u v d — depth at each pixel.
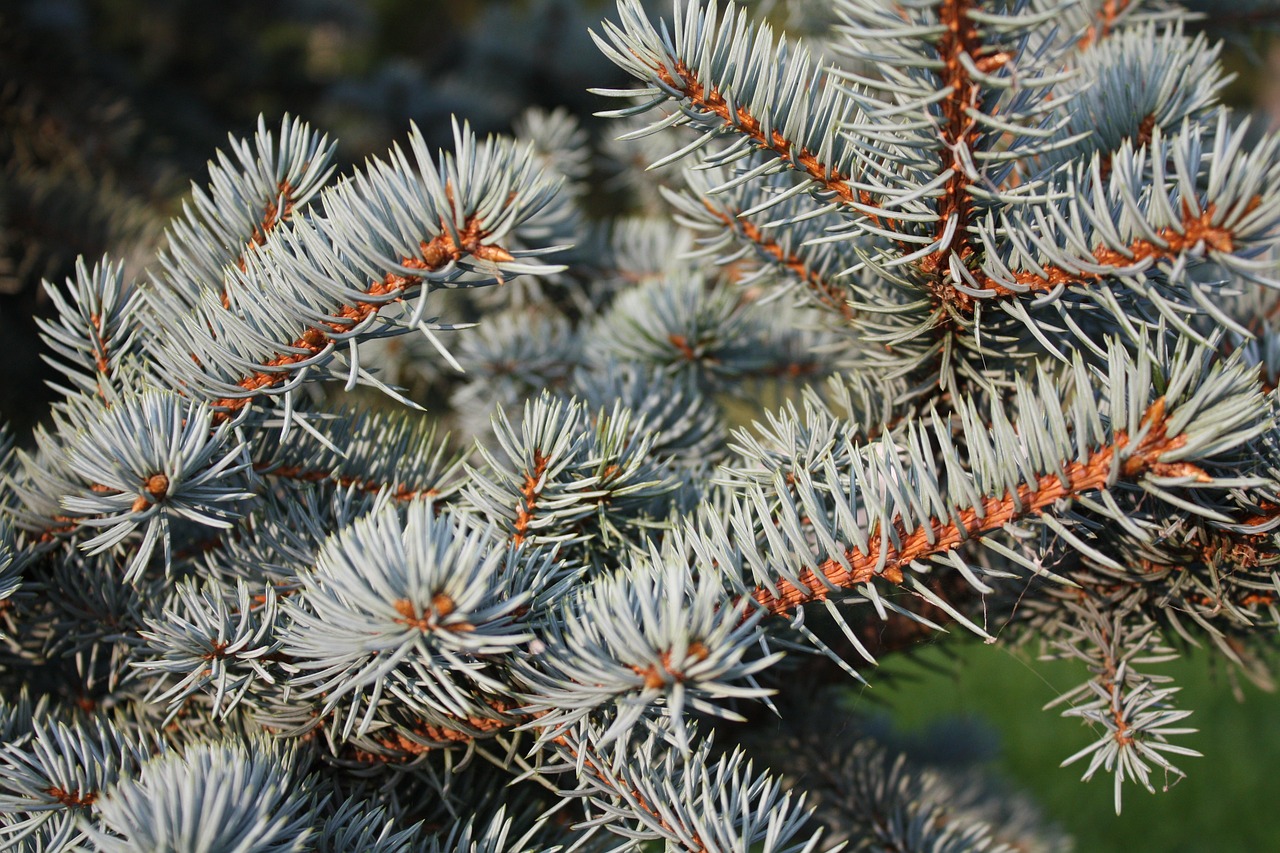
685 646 0.44
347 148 1.74
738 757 0.49
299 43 2.07
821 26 0.89
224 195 0.53
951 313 0.51
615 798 0.49
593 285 0.89
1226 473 0.50
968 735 0.83
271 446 0.55
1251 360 0.53
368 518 0.47
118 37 1.77
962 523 0.47
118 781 0.49
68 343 0.53
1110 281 0.49
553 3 1.86
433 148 1.75
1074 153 0.54
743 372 0.68
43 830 0.49
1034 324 0.48
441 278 0.47
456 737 0.52
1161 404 0.46
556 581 0.50
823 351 0.61
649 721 0.49
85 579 0.55
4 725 0.52
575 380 0.66
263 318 0.49
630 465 0.53
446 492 0.55
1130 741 0.51
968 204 0.48
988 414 0.54
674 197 0.58
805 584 0.48
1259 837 1.59
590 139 1.78
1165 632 0.57
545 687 0.47
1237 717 1.83
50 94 1.34
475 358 0.76
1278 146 0.46
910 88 0.47
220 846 0.45
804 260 0.57
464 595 0.45
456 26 2.78
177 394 0.50
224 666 0.50
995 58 0.45
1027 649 0.60
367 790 0.53
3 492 0.55
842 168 0.50
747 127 0.49
